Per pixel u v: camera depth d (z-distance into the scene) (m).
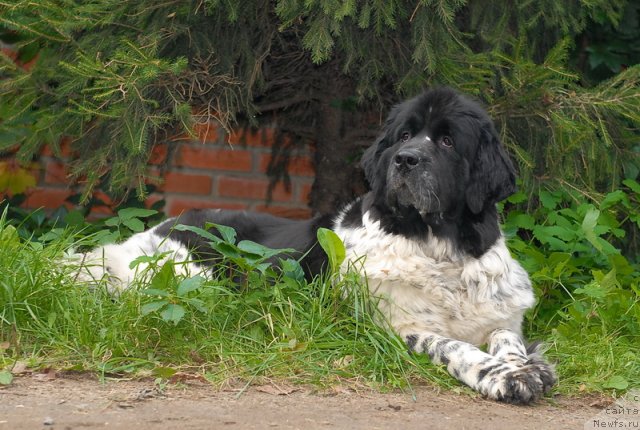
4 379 5.23
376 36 8.30
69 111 7.66
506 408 5.60
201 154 11.60
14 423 4.48
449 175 6.50
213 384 5.50
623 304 7.32
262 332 6.31
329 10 7.21
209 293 6.41
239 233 7.82
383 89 9.66
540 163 8.82
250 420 4.81
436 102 6.71
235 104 8.82
